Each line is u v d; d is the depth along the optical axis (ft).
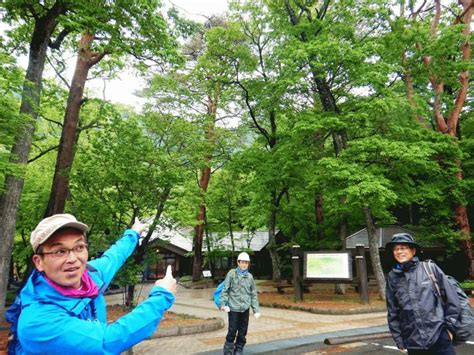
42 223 4.85
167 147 38.70
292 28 48.67
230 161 67.00
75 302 4.64
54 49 36.63
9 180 32.60
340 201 52.16
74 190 38.24
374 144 40.11
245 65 59.31
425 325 10.36
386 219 53.16
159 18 32.30
